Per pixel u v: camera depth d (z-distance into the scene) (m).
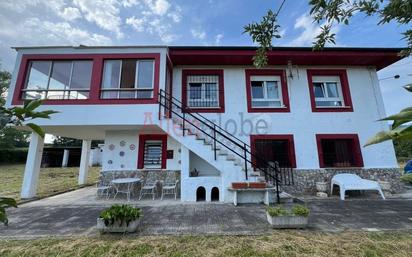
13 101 7.61
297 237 4.15
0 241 4.14
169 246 3.86
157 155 8.84
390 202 6.93
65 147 25.55
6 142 27.03
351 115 8.98
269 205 6.57
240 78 9.33
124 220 4.41
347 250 3.67
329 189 8.34
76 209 6.44
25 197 7.66
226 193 7.06
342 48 8.65
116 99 7.64
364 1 2.76
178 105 9.02
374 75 9.42
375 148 8.73
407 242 3.92
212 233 4.38
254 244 3.90
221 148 8.62
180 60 9.01
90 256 3.61
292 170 8.50
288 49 8.66
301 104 9.05
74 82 8.07
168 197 7.97
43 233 4.51
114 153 8.62
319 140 8.73
